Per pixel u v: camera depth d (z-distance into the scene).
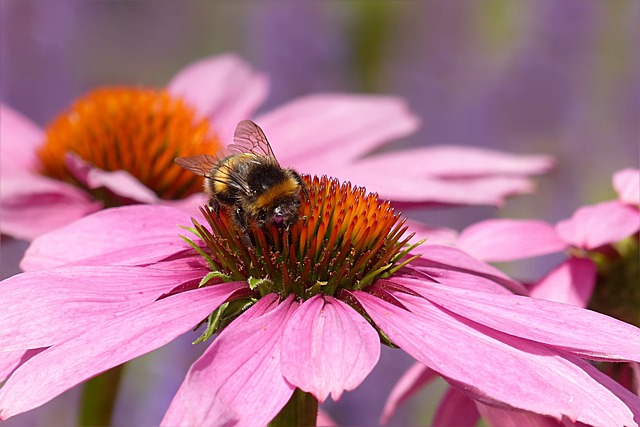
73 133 0.51
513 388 0.36
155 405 0.57
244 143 0.42
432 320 0.39
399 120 0.55
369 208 0.41
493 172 0.52
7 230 0.47
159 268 0.41
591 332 0.38
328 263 0.40
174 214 0.43
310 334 0.37
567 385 0.37
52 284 0.39
